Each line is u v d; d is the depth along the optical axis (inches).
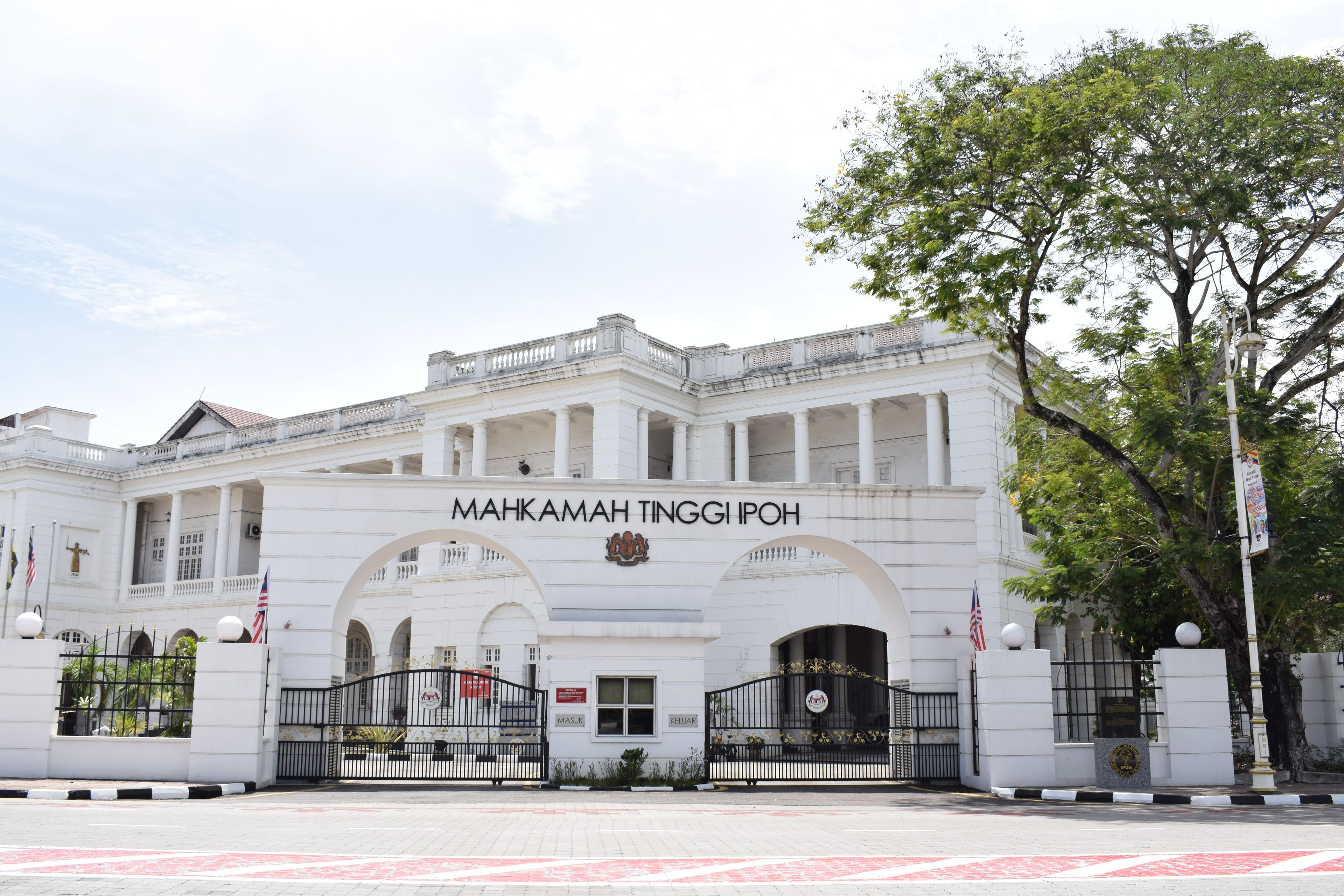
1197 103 832.9
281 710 804.6
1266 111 816.9
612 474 1330.0
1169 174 824.9
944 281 818.8
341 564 844.0
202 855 381.4
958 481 1251.8
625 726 808.9
